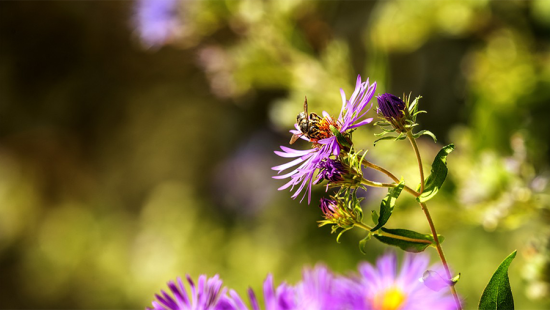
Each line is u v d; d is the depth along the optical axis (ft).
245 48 2.73
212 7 2.74
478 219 2.22
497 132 2.45
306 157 1.32
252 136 6.18
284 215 4.92
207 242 5.52
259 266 4.73
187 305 1.20
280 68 2.68
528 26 2.77
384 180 2.42
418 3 2.73
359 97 1.29
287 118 2.66
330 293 1.21
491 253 3.34
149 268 5.70
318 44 2.89
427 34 2.90
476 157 2.42
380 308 1.26
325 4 2.96
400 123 1.31
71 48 6.24
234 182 5.95
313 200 4.70
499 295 1.26
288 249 4.69
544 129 2.37
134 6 2.88
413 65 3.61
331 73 2.62
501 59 2.67
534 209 2.10
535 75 2.53
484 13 2.76
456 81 3.42
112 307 5.72
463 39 3.44
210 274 5.07
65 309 5.95
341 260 3.96
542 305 2.82
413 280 1.29
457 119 3.45
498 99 2.49
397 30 2.76
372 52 2.76
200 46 2.93
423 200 1.29
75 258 6.28
